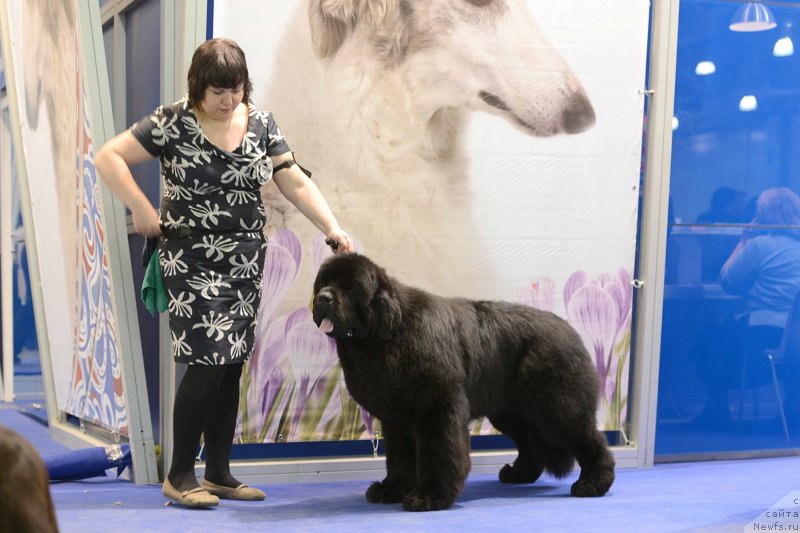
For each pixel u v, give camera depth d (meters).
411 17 4.75
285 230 4.64
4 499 1.07
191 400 3.87
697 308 5.48
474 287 4.97
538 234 5.05
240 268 3.91
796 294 5.69
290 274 4.67
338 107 4.69
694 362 5.50
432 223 4.88
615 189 5.17
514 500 4.07
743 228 5.56
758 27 5.50
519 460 4.70
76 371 5.88
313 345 4.73
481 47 4.88
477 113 4.90
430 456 3.80
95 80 4.67
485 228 4.96
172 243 3.85
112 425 5.11
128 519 3.58
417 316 3.82
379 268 3.81
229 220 3.87
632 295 5.28
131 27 5.32
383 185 4.79
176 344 3.88
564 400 4.14
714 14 5.42
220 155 3.80
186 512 3.76
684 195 5.42
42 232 6.38
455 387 3.81
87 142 4.88
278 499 4.18
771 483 4.60
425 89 4.80
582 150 5.10
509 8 4.91
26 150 6.55
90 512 3.74
